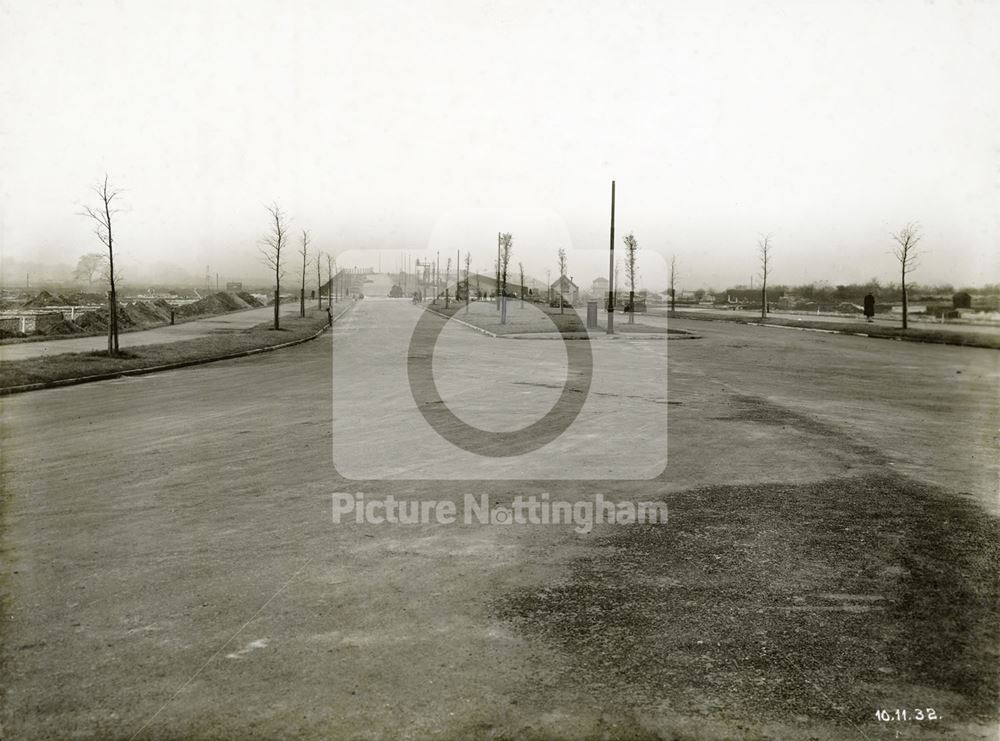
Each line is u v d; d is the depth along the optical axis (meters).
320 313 48.91
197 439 10.12
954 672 3.92
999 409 12.89
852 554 5.70
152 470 8.33
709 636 4.32
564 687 3.73
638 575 5.26
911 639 4.29
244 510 6.79
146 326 34.12
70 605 4.69
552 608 4.69
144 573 5.24
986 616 4.61
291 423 11.39
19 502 7.02
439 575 5.24
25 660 3.98
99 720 3.43
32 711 3.49
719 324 42.50
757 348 25.98
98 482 7.78
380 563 5.47
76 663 3.95
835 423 11.50
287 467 8.49
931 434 10.59
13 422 11.41
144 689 3.70
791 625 4.46
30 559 5.51
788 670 3.93
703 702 3.61
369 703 3.56
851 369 19.44
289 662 3.96
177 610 4.62
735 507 6.97
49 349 22.08
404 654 4.06
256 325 35.59
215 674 3.84
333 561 5.50
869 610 4.68
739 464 8.71
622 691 3.70
